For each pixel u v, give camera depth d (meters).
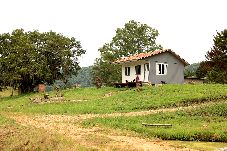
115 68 91.56
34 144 19.31
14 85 70.69
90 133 23.75
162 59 56.47
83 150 17.70
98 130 24.98
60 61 72.06
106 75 92.56
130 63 60.16
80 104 41.78
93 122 28.42
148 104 37.06
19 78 66.25
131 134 23.20
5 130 24.17
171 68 57.06
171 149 18.91
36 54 67.81
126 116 31.14
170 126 25.30
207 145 20.17
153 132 23.09
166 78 56.59
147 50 92.88
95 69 93.56
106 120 29.05
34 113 37.44
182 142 21.08
